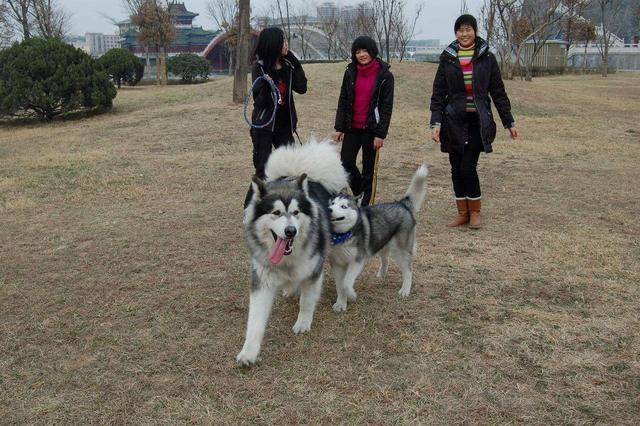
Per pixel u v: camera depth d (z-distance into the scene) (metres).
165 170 8.74
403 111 15.13
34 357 3.30
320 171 4.25
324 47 44.62
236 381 3.02
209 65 37.78
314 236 3.45
